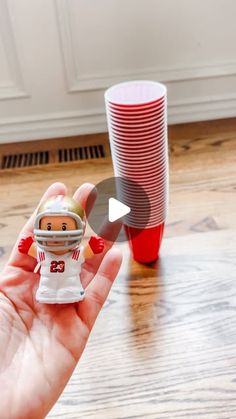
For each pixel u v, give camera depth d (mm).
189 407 554
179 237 824
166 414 548
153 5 1081
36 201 950
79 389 585
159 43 1139
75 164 1079
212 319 665
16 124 1200
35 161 1109
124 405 563
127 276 752
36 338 508
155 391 576
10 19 1050
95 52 1129
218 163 1031
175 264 768
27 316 529
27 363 482
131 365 610
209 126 1205
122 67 1161
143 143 631
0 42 1091
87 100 1186
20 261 564
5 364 477
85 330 526
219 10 1105
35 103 1178
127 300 708
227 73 1181
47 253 513
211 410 548
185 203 910
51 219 491
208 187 953
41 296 508
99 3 1062
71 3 1052
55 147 1171
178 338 642
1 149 1184
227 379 581
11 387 458
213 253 783
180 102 1215
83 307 537
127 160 652
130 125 617
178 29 1123
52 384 475
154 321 669
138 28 1109
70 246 499
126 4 1071
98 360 620
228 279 728
